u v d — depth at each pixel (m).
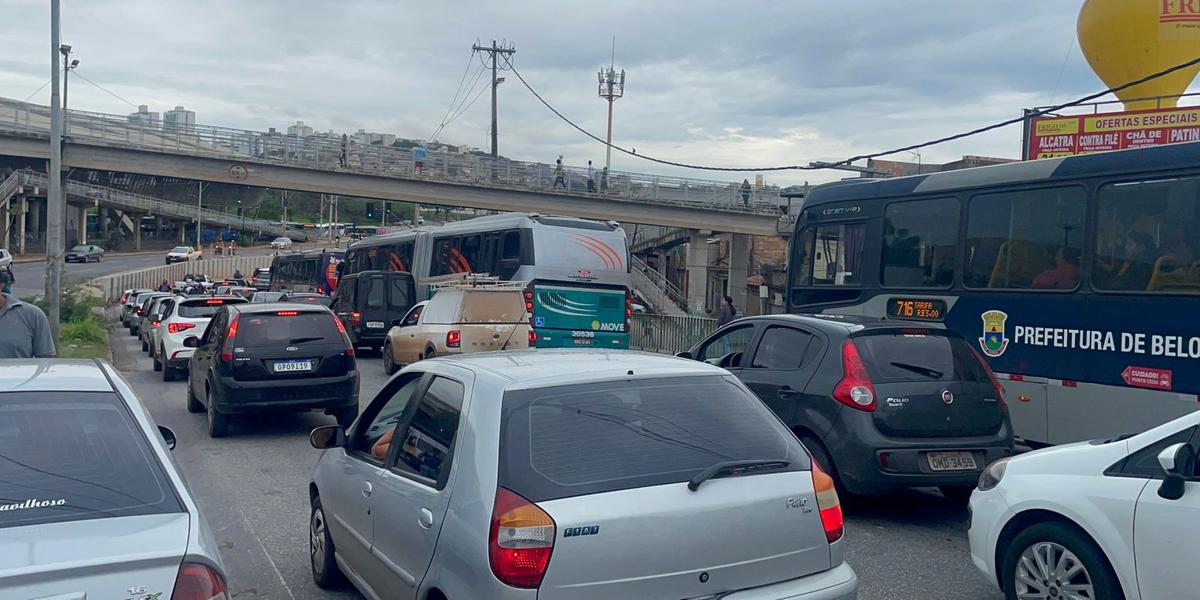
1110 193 9.36
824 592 4.05
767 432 4.39
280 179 43.06
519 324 19.34
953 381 7.75
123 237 100.12
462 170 44.62
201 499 8.84
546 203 45.34
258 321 12.08
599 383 4.38
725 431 4.29
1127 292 9.10
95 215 99.06
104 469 3.75
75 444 3.86
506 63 53.66
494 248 23.19
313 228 121.81
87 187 83.69
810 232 13.55
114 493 3.63
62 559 3.11
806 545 4.10
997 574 5.53
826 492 4.25
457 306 18.98
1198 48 21.72
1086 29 23.09
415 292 26.91
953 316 11.01
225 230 113.38
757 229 45.75
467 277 22.47
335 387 12.17
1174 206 8.79
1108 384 9.23
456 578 3.93
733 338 10.05
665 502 3.85
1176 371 8.66
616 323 22.02
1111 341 9.23
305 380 12.03
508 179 44.97
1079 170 9.66
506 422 4.09
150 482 3.74
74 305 32.78
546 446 3.99
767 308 33.75
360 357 26.42
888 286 12.02
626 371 4.52
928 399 7.61
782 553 4.03
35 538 3.25
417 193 44.38
